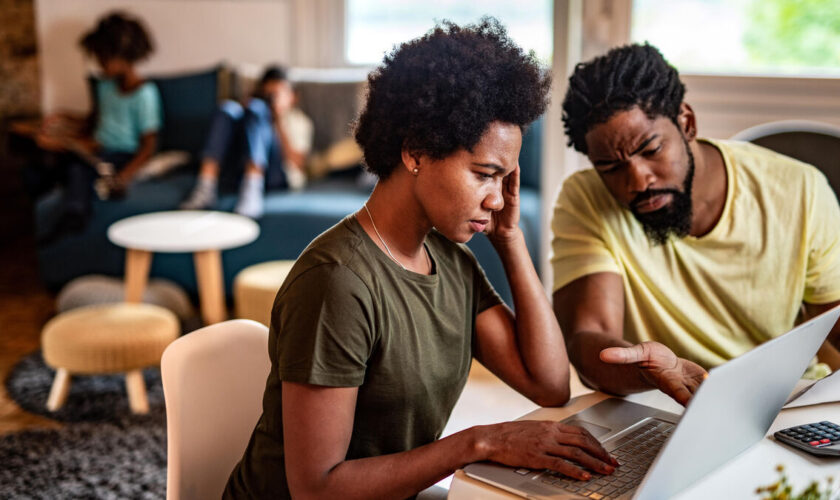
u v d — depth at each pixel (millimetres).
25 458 2416
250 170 3902
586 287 1497
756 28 2893
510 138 1009
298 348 987
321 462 990
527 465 988
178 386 1170
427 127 981
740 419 975
